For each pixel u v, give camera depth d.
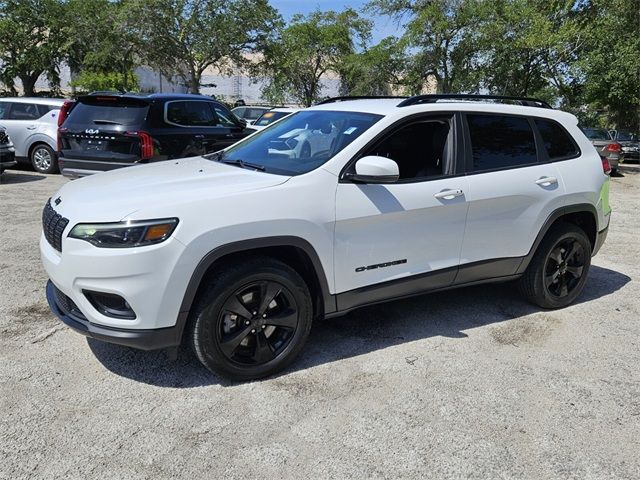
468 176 4.22
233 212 3.32
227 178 3.67
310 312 3.71
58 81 39.03
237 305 3.42
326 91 45.00
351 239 3.73
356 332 4.37
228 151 4.65
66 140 8.31
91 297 3.25
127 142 8.00
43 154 11.98
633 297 5.39
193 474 2.72
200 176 3.75
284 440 3.00
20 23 35.59
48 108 12.05
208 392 3.44
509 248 4.51
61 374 3.57
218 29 29.45
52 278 3.46
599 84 23.83
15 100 12.14
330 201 3.62
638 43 21.22
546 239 4.75
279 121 4.87
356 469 2.80
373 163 3.56
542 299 4.86
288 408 3.30
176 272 3.18
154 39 29.59
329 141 3.97
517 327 4.57
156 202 3.23
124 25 29.11
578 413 3.34
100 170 8.14
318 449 2.94
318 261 3.62
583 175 4.88
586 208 4.90
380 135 3.91
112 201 3.30
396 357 3.97
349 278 3.79
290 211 3.47
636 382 3.72
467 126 4.31
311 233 3.54
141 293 3.14
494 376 3.74
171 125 8.44
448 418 3.25
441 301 5.10
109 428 3.04
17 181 10.88
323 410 3.29
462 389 3.57
